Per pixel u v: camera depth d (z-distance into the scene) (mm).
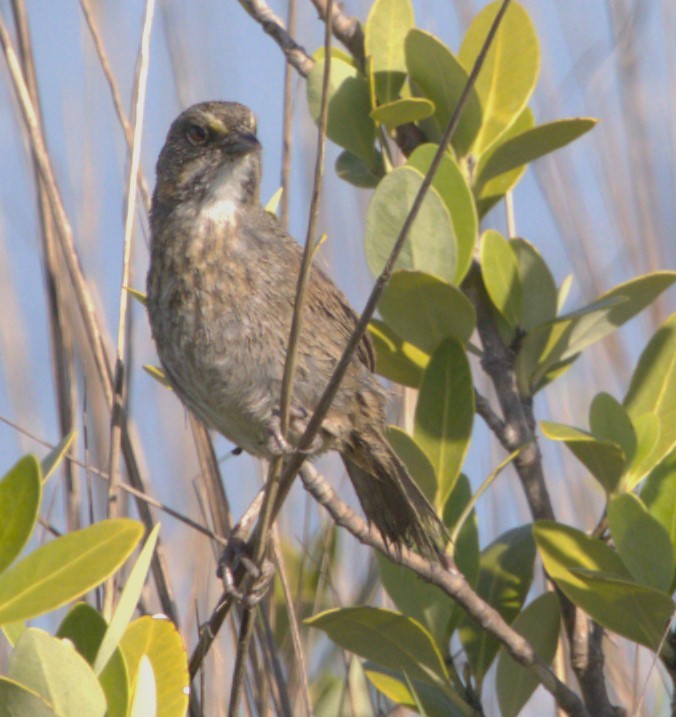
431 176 4875
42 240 7410
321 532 8211
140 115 6695
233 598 5836
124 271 6621
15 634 5469
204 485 7637
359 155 7184
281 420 5527
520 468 6926
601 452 6324
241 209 7395
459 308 6633
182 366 7348
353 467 7477
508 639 6301
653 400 6777
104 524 4605
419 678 6523
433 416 6719
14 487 4527
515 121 7398
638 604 6070
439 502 6711
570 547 6273
